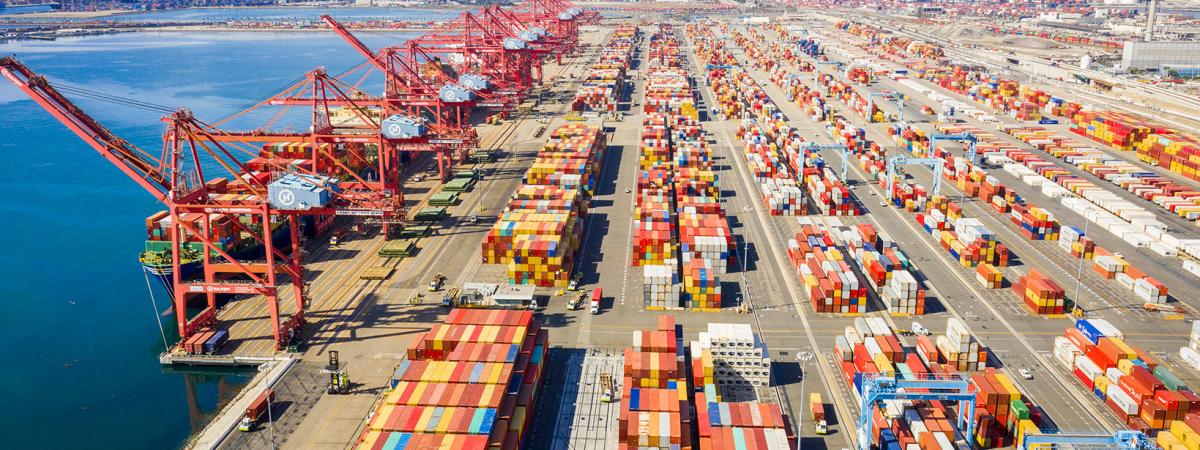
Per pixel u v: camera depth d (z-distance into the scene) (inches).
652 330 3570.4
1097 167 6692.9
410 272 4458.7
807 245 4505.4
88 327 4062.5
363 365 3368.6
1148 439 2369.6
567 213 4933.6
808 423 2910.9
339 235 5093.5
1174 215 5551.2
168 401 3302.2
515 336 3184.1
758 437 2586.1
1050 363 3376.0
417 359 3176.7
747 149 7401.6
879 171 6653.5
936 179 5959.6
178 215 3563.0
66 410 3250.5
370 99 6756.9
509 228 4596.5
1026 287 3998.5
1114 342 3201.3
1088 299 4060.0
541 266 4215.1
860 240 4626.0
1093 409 3011.8
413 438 2519.7
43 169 7431.1
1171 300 4050.2
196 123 3764.8
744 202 5905.5
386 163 6161.4
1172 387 2903.5
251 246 4554.6
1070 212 5689.0
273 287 3533.5
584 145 6791.3
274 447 2778.1
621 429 2694.4
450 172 6761.8
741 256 4731.8
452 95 6909.5
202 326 3727.9
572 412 2987.2
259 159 5546.3
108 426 3127.5
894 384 2610.7
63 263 4995.1
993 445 2736.2
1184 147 6712.6
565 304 4003.4
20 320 4141.2
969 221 4864.7
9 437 3058.6
